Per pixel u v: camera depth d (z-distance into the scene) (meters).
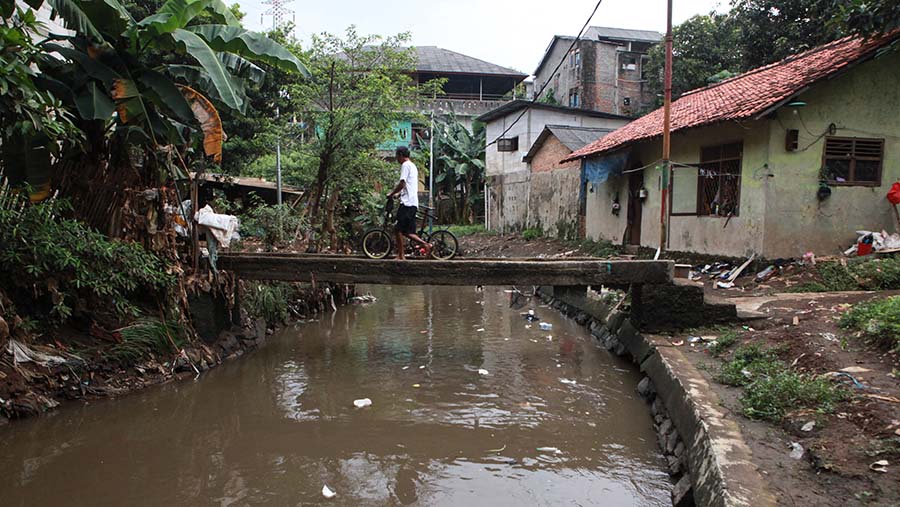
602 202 15.88
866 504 2.89
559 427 5.43
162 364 6.61
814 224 9.65
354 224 16.92
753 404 4.34
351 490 4.18
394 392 6.47
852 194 9.69
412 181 7.82
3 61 4.66
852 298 7.62
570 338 9.35
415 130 26.55
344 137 12.40
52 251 5.37
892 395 3.96
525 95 30.77
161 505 3.93
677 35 22.83
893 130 9.70
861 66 9.47
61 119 5.64
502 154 23.95
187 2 6.39
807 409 4.03
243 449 4.90
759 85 10.84
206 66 6.30
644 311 7.44
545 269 7.50
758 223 9.66
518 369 7.43
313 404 6.05
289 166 16.38
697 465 3.79
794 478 3.24
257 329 8.93
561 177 18.64
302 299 11.12
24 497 3.99
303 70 7.37
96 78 6.07
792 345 5.49
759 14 17.16
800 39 16.00
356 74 12.57
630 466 4.59
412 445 5.01
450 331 9.92
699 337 6.92
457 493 4.15
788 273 9.21
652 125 13.21
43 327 5.77
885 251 8.98
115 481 4.27
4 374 5.15
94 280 5.72
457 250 9.65
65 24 5.84
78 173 6.49
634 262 7.44
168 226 6.97
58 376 5.57
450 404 6.06
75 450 4.78
